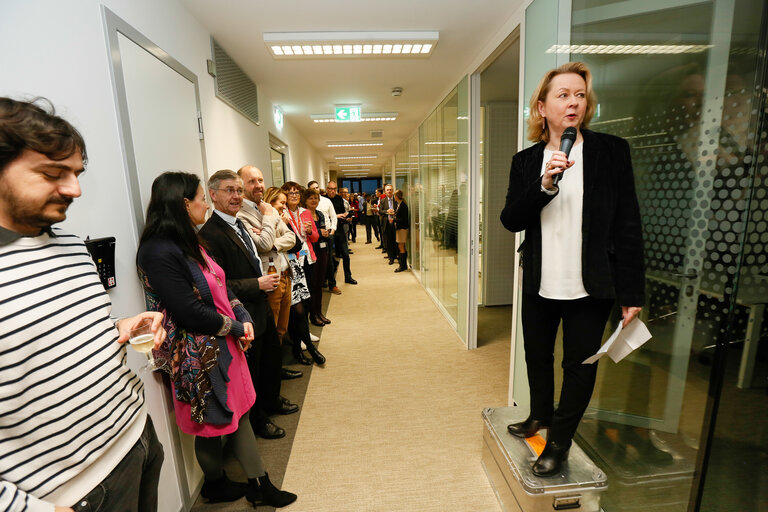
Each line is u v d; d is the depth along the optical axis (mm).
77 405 753
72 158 710
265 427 2107
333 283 5418
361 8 2162
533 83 1970
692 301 1120
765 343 1009
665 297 1225
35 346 688
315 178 8719
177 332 1335
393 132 6609
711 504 1092
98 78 1226
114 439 853
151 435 1025
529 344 1414
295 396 2568
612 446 1523
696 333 1115
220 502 1694
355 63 3062
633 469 1405
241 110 3021
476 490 1703
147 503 1047
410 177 6930
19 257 693
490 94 3932
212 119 2426
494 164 4422
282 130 4840
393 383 2729
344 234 5832
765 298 976
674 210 1164
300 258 2986
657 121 1201
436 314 4402
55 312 730
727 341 995
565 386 1252
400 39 2482
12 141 620
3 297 652
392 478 1789
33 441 695
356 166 14156
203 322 1307
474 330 3342
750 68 901
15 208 661
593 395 1634
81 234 1104
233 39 2520
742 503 1075
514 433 1596
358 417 2305
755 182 914
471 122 3115
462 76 3330
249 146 3297
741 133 935
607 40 1402
